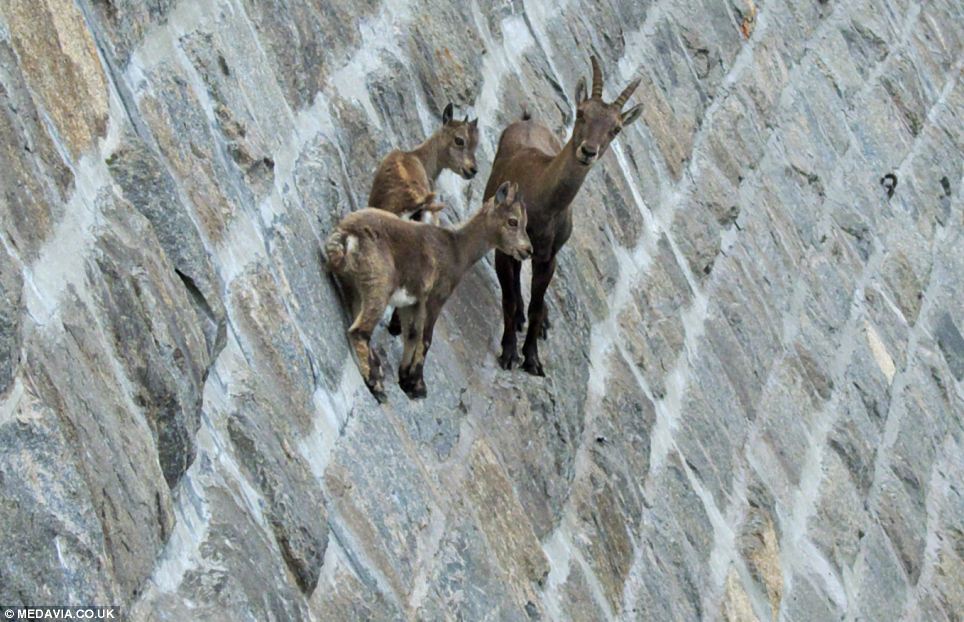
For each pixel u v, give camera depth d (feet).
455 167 41.81
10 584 19.20
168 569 23.68
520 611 36.58
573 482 43.60
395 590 31.40
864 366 69.97
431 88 46.80
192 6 33.24
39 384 21.29
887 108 88.12
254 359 29.78
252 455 27.78
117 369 23.95
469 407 39.37
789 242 70.03
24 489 20.15
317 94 38.75
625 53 63.62
